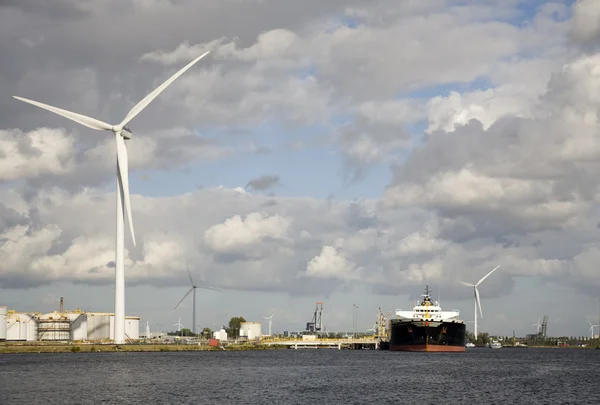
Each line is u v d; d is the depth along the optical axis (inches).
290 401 4313.5
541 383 5620.1
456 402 4370.1
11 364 7500.0
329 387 5108.3
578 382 5753.0
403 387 5157.5
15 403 4222.4
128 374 6171.3
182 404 4173.2
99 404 4175.7
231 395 4591.5
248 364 7869.1
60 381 5472.4
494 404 4306.1
